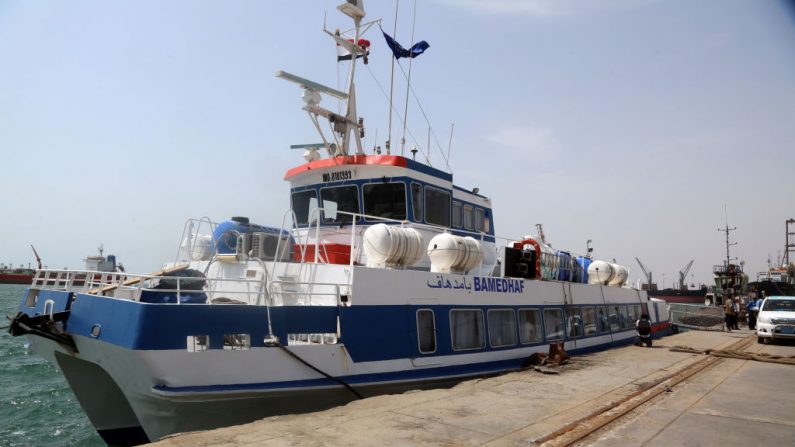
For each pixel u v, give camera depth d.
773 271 62.69
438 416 8.45
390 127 16.50
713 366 15.82
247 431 7.31
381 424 7.86
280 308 9.30
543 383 11.81
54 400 18.25
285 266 11.28
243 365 8.72
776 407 9.94
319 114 14.12
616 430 8.05
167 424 8.52
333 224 14.07
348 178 13.95
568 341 17.42
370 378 10.39
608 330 20.91
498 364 13.70
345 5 15.20
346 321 10.14
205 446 6.59
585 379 12.53
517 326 14.77
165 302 9.00
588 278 21.98
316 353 9.60
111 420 10.66
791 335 22.84
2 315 40.72
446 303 12.34
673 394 11.11
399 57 17.12
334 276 10.71
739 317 41.97
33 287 10.86
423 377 11.37
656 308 27.80
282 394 9.12
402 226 12.30
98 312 8.70
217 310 8.57
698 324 37.00
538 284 16.20
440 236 12.87
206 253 12.98
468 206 16.42
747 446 7.32
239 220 12.54
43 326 9.03
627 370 14.17
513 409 9.07
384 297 10.90
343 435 7.24
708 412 9.41
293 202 15.02
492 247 17.72
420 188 13.88
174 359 8.07
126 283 10.10
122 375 8.55
